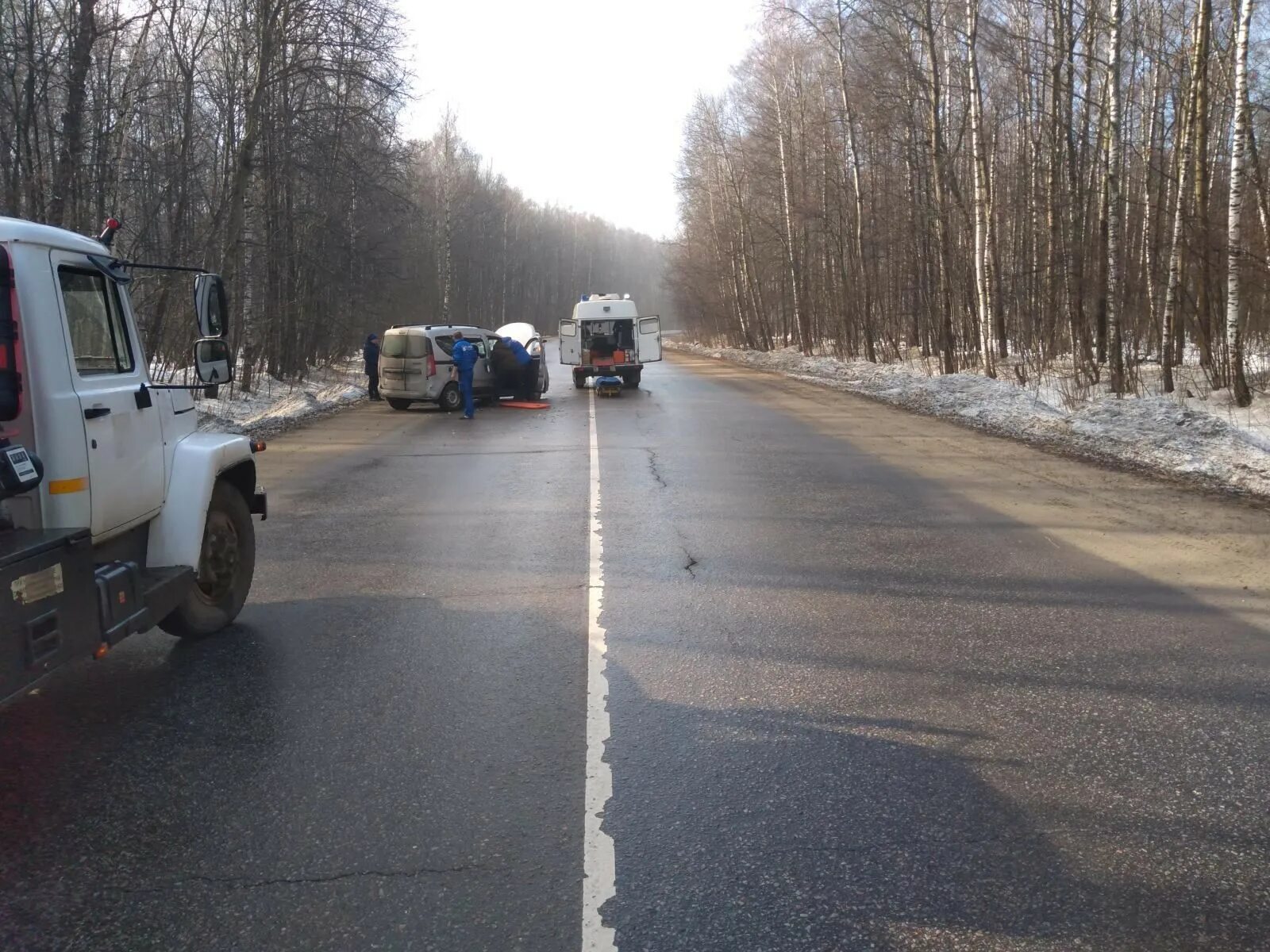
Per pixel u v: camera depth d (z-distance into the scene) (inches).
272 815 144.4
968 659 211.2
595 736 172.2
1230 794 149.9
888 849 134.6
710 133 2038.6
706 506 390.6
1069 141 923.4
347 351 1425.9
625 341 1062.4
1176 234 704.4
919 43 1064.2
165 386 210.2
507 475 476.1
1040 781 154.5
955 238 1197.1
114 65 690.2
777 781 154.9
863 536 334.3
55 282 172.1
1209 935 115.6
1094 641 222.7
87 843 136.6
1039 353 960.3
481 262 3297.2
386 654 217.2
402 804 147.5
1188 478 445.4
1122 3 748.6
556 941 114.3
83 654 159.2
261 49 817.5
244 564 241.9
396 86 898.1
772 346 2038.6
